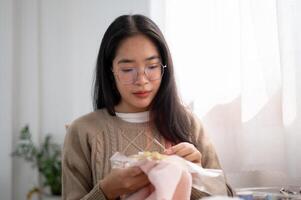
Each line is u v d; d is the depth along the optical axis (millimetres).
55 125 1881
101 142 911
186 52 1320
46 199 1765
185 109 993
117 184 736
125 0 1760
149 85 874
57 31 1872
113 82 965
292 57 1076
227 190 818
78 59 1853
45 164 1767
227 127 1242
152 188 733
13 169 1844
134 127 934
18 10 1851
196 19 1307
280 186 1086
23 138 1804
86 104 1848
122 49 862
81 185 892
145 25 885
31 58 1845
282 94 1101
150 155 759
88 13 1830
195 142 965
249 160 1161
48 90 1879
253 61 1159
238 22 1225
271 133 1144
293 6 1078
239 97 1225
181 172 681
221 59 1240
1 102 1787
